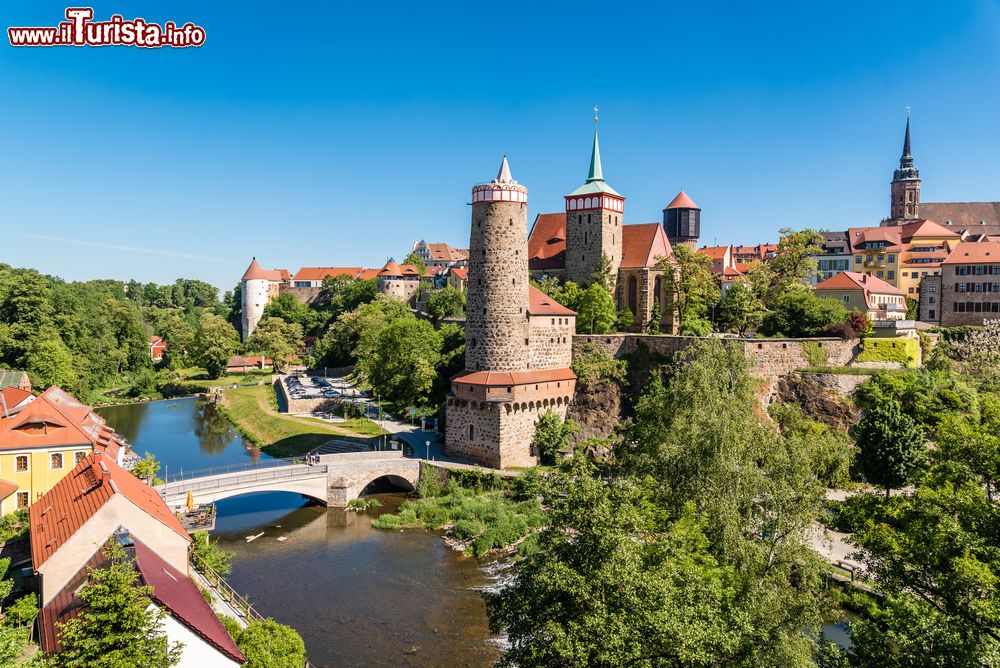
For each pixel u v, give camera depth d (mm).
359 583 60406
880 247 161125
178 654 31094
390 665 47500
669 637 29094
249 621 45625
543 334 98062
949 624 31531
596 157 125812
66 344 154250
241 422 129000
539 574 31906
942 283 133500
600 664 29953
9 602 43031
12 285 147125
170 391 172125
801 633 35125
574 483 35375
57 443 65438
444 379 113812
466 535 70188
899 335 102375
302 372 183000
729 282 169375
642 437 63719
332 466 81938
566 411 98812
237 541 70312
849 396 91625
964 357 107625
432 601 57000
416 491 84938
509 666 35594
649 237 126125
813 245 119500
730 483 46219
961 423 51031
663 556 35688
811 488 45094
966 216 191875
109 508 39688
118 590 30016
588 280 125312
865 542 48188
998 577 37656
